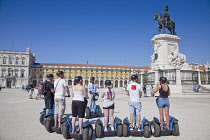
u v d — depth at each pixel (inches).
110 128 111.6
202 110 199.9
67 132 100.8
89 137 97.4
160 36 526.9
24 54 1796.3
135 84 113.0
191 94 381.4
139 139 102.8
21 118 155.2
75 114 103.7
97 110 165.8
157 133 105.3
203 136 107.2
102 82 2014.0
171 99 334.0
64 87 118.4
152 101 300.5
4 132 112.5
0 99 340.5
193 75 495.8
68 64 1984.5
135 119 111.8
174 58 510.3
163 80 113.0
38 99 341.7
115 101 309.6
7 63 1749.5
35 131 116.4
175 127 107.4
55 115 114.5
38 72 1881.2
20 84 1752.0
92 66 1993.1
